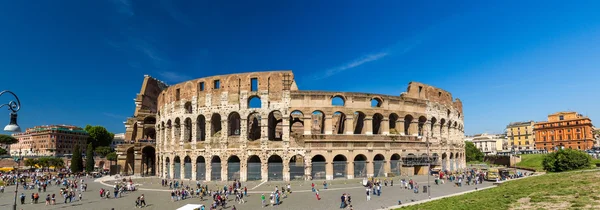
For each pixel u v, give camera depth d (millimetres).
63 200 60844
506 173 85938
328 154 80750
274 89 82625
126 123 116312
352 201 53344
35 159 157875
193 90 88250
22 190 77688
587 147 180500
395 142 86375
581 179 56906
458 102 115750
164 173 94875
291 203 53062
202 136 94562
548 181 60375
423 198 53875
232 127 98938
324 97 83062
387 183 73000
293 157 87125
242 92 83250
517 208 38969
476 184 71438
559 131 196125
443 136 101875
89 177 110375
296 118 107312
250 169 80375
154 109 121938
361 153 82500
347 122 83500
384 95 87375
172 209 50562
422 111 93625
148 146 107000
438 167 92750
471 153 172625
